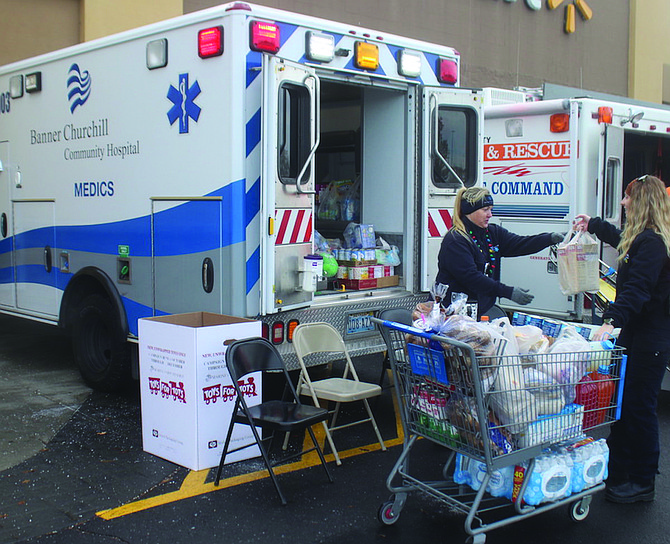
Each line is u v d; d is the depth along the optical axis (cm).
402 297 614
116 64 587
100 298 618
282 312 527
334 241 642
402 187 624
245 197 505
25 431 543
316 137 523
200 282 528
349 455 510
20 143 702
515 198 767
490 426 355
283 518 410
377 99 637
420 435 388
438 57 629
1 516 407
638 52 1895
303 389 503
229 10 498
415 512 420
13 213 716
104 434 538
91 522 401
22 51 930
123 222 590
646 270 407
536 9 1585
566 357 371
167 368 478
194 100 523
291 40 527
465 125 637
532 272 749
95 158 613
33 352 796
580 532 399
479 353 349
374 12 1259
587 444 396
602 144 713
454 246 489
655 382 425
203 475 465
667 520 416
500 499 425
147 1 998
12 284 727
